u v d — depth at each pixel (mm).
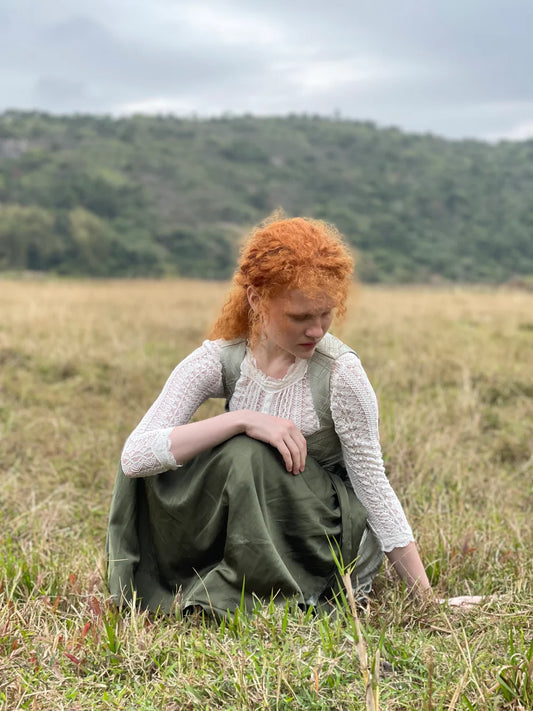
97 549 3609
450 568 3254
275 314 2688
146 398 6742
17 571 3125
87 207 86500
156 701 2320
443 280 73875
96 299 16750
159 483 2922
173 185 102250
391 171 120562
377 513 2955
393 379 7168
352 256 2787
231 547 2736
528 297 17391
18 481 4715
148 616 2879
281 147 131250
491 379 7094
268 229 2719
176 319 12344
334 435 2951
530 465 5102
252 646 2543
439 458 4867
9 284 23422
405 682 2371
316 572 2910
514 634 2656
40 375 7590
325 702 2270
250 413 2826
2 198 86562
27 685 2367
